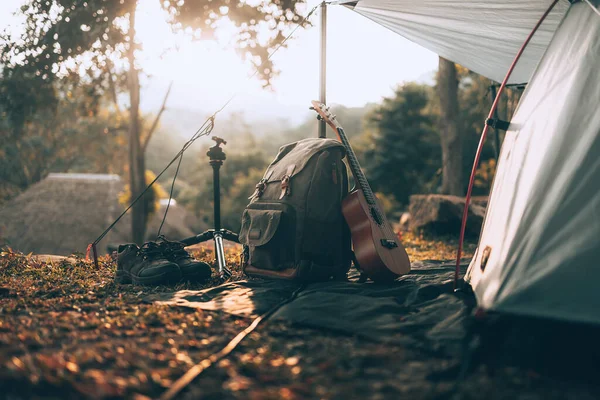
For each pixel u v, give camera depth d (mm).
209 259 4820
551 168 2471
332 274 3666
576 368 1942
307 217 3537
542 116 2812
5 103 10820
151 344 2211
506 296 2127
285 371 1938
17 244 17844
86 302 3066
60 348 2154
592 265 2062
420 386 1795
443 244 7668
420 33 4531
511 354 2074
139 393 1702
